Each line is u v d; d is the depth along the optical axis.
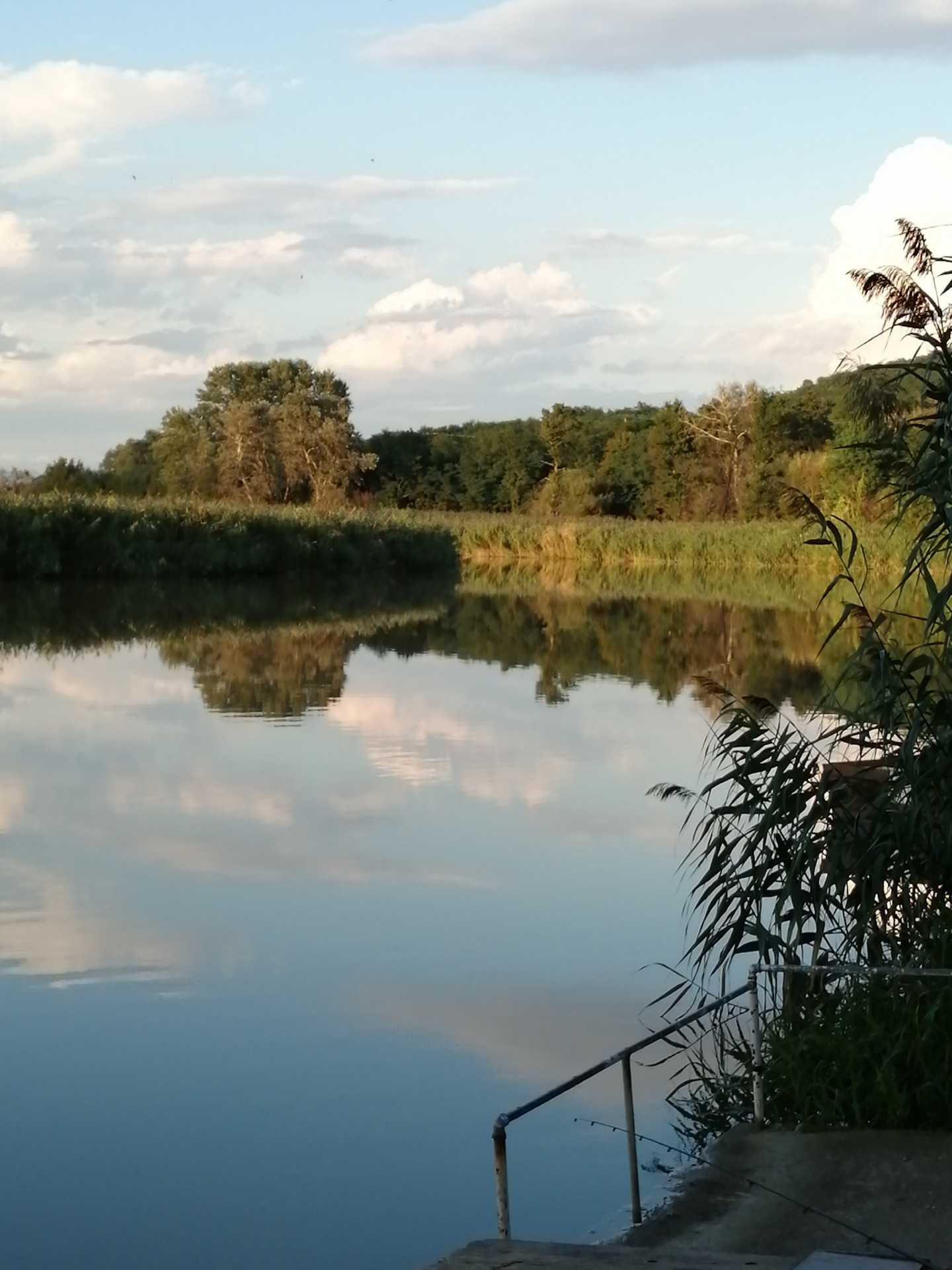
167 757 14.27
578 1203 5.22
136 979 7.65
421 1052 6.65
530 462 88.56
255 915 8.84
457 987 7.54
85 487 63.28
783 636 27.03
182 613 32.94
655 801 12.11
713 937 7.00
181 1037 6.84
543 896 9.24
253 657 23.69
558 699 18.48
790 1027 6.24
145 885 9.56
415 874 9.84
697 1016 5.86
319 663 22.77
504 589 44.28
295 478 75.50
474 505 91.75
